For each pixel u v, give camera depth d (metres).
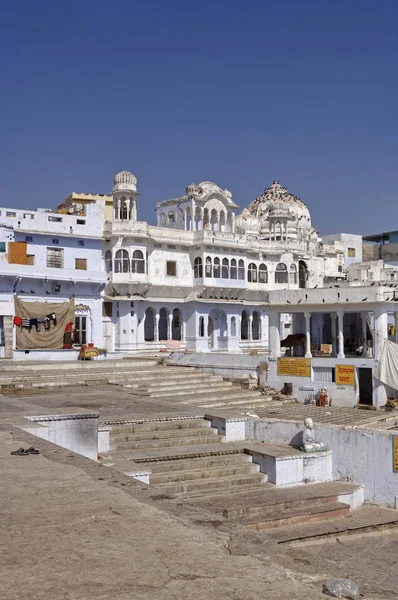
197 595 4.81
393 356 29.61
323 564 6.00
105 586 4.97
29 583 5.03
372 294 29.98
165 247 48.09
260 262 54.38
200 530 6.59
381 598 5.96
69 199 59.75
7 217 37.12
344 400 30.55
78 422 16.11
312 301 32.09
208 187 51.62
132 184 46.84
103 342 44.53
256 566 5.53
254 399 30.34
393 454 18.91
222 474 17.86
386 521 17.12
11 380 27.28
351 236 69.31
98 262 41.47
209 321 51.84
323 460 19.64
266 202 66.25
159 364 37.00
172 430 19.92
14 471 9.37
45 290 38.03
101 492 8.17
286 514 16.11
